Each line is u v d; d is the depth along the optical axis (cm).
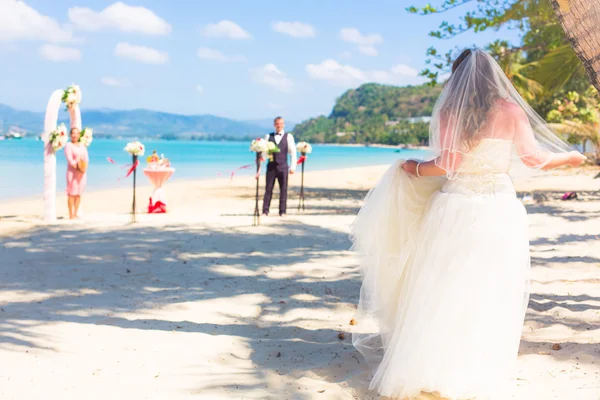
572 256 782
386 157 7169
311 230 1033
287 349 434
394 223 386
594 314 515
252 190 2055
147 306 549
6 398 338
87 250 814
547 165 341
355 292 610
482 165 342
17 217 1193
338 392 352
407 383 328
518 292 341
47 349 425
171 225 1064
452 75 354
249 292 607
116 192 1859
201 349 434
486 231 336
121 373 383
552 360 397
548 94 1827
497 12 1229
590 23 275
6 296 574
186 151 8138
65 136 1104
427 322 332
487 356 324
